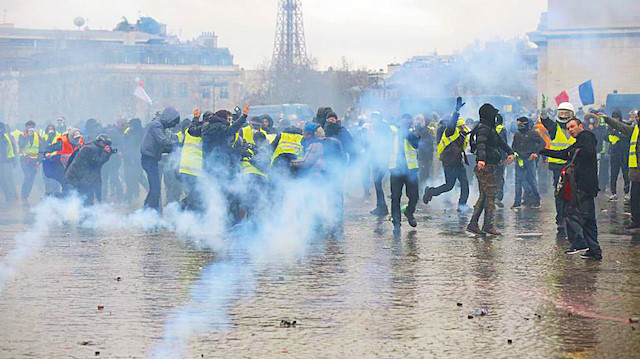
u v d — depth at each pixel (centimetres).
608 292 1287
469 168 3278
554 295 1267
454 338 1028
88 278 1432
